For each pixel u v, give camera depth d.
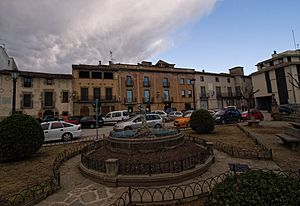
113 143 6.81
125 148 6.43
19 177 5.57
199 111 12.23
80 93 28.62
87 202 3.91
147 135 7.25
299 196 1.95
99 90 29.95
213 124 12.05
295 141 7.05
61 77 27.53
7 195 4.38
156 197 3.99
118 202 3.79
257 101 38.47
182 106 36.44
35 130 7.52
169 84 35.44
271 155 6.21
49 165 6.70
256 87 38.50
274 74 34.38
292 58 34.31
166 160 5.60
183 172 4.80
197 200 3.79
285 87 32.28
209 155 6.34
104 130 17.80
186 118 17.06
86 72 29.62
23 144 7.06
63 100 27.47
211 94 40.06
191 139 9.99
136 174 4.86
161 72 35.00
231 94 42.62
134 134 7.68
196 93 38.19
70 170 6.08
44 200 4.04
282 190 2.02
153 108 33.47
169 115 24.95
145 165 5.17
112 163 4.81
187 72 37.78
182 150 6.55
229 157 6.84
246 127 14.30
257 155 6.43
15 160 7.34
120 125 13.53
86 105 28.73
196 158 5.93
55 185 4.65
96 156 6.71
